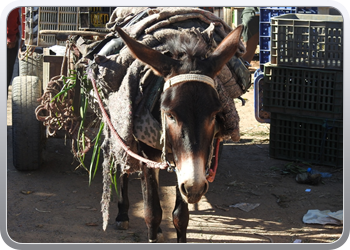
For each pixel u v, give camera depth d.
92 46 3.29
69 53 3.83
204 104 2.24
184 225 2.90
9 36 5.75
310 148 5.06
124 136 2.62
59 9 4.14
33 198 4.05
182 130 2.19
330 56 4.65
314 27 4.64
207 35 2.68
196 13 2.90
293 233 3.52
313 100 4.87
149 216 2.88
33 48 4.55
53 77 4.06
